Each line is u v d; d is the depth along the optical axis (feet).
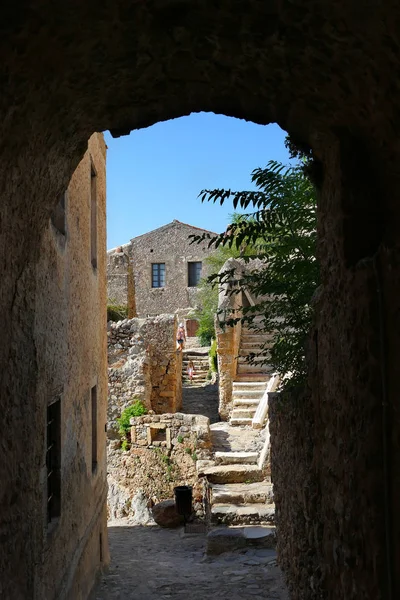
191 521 36.99
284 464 18.98
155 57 10.14
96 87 10.70
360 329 9.03
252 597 19.84
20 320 12.42
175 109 12.41
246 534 25.39
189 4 8.52
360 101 8.73
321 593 12.21
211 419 46.26
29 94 9.25
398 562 7.91
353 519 9.48
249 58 9.86
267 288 15.94
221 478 30.30
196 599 20.62
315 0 7.50
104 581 25.02
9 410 11.55
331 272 10.90
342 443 10.13
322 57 8.63
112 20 8.71
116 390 43.24
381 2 6.67
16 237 11.43
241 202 15.62
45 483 14.87
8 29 7.73
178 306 111.86
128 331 44.73
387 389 8.18
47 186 12.48
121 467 41.98
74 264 20.71
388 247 7.98
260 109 11.71
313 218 15.94
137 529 37.19
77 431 21.01
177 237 112.88
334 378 10.70
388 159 9.04
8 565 11.27
